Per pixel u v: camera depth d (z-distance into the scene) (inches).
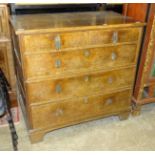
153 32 64.8
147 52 68.2
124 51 64.5
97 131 72.4
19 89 76.4
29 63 54.5
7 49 64.8
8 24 68.0
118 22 61.4
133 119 79.0
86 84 64.5
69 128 73.4
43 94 60.2
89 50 59.2
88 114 70.4
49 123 65.5
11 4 68.7
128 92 73.5
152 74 74.1
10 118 53.1
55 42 54.0
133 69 69.6
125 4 76.2
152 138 70.1
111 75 66.9
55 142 67.3
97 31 57.3
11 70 68.1
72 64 59.3
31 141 65.6
